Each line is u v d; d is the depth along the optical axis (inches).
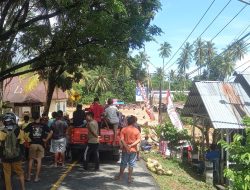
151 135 1214.3
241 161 321.1
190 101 852.0
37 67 592.4
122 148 494.6
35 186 458.3
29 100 1491.1
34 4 563.5
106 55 523.2
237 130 686.5
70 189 449.7
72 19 493.0
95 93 3629.4
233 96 750.5
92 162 641.0
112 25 502.9
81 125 641.6
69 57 565.0
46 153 669.9
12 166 396.8
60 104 2101.4
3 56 618.5
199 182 643.5
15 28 528.1
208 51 3521.2
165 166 736.3
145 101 2044.8
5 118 398.6
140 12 591.8
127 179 512.4
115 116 632.4
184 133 933.2
